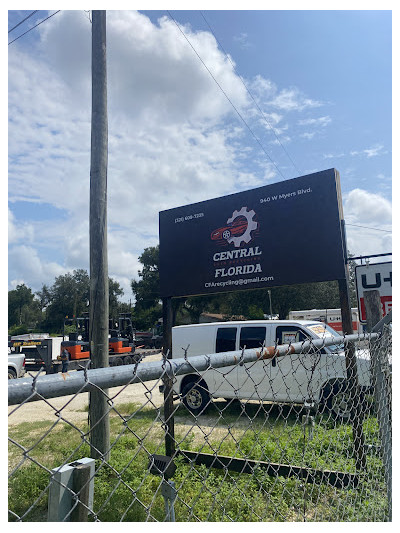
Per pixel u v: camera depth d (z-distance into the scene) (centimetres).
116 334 2334
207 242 543
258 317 4244
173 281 567
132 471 412
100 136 573
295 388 710
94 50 583
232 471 426
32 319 9169
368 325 391
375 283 521
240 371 782
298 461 405
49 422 834
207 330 910
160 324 4691
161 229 589
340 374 643
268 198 496
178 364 152
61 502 107
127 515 356
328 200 452
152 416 799
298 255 466
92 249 559
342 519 310
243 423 693
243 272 507
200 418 761
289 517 331
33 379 102
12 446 635
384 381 346
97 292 552
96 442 493
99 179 569
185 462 451
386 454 333
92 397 504
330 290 3869
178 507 368
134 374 131
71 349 1994
